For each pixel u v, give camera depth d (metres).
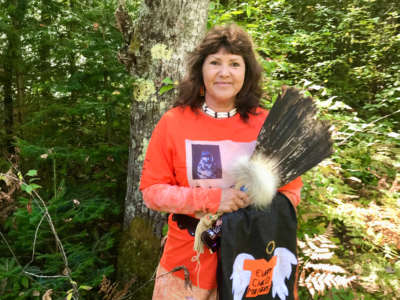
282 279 1.24
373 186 2.62
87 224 2.54
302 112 1.19
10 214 2.43
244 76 1.28
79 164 2.77
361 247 2.14
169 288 1.33
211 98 1.28
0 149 2.87
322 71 4.36
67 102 2.66
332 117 2.69
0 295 1.82
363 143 2.59
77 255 2.09
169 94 2.15
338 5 5.36
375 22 4.46
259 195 1.10
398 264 1.95
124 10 2.05
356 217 2.16
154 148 1.27
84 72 2.34
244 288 1.15
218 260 1.16
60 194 2.17
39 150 2.27
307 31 5.16
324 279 1.69
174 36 2.08
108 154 2.52
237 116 1.29
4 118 3.04
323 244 1.85
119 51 2.17
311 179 2.15
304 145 1.18
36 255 2.24
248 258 1.15
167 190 1.18
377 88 4.53
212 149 1.22
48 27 2.73
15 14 2.84
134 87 2.17
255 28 3.60
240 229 1.13
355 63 4.95
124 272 2.23
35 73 2.96
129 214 2.35
